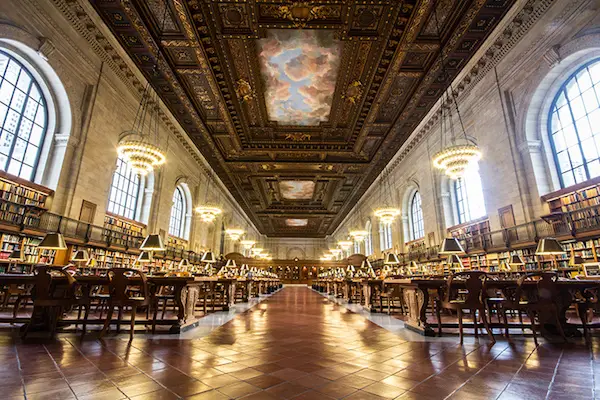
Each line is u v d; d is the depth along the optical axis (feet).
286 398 7.54
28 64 28.81
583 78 28.30
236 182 68.90
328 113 39.68
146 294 15.29
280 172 58.90
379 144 46.57
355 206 103.24
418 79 32.50
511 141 33.73
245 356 11.68
